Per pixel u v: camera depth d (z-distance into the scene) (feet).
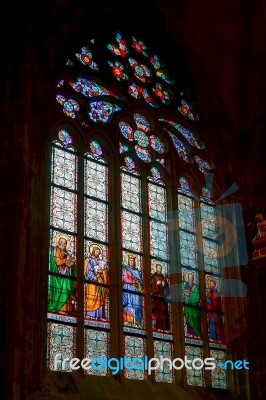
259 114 93.56
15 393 57.57
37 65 76.43
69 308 69.72
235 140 93.09
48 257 69.36
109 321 72.59
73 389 65.36
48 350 66.44
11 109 67.92
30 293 65.31
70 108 80.18
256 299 83.41
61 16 82.12
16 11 72.33
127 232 78.33
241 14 92.17
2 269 61.11
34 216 68.80
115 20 91.76
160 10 94.68
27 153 66.69
